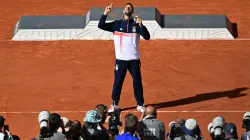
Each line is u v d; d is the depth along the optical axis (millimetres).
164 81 57531
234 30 71562
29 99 54281
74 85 57000
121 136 34938
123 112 51062
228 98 53875
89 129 36719
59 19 69875
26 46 66562
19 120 50312
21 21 69750
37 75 59312
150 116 37375
